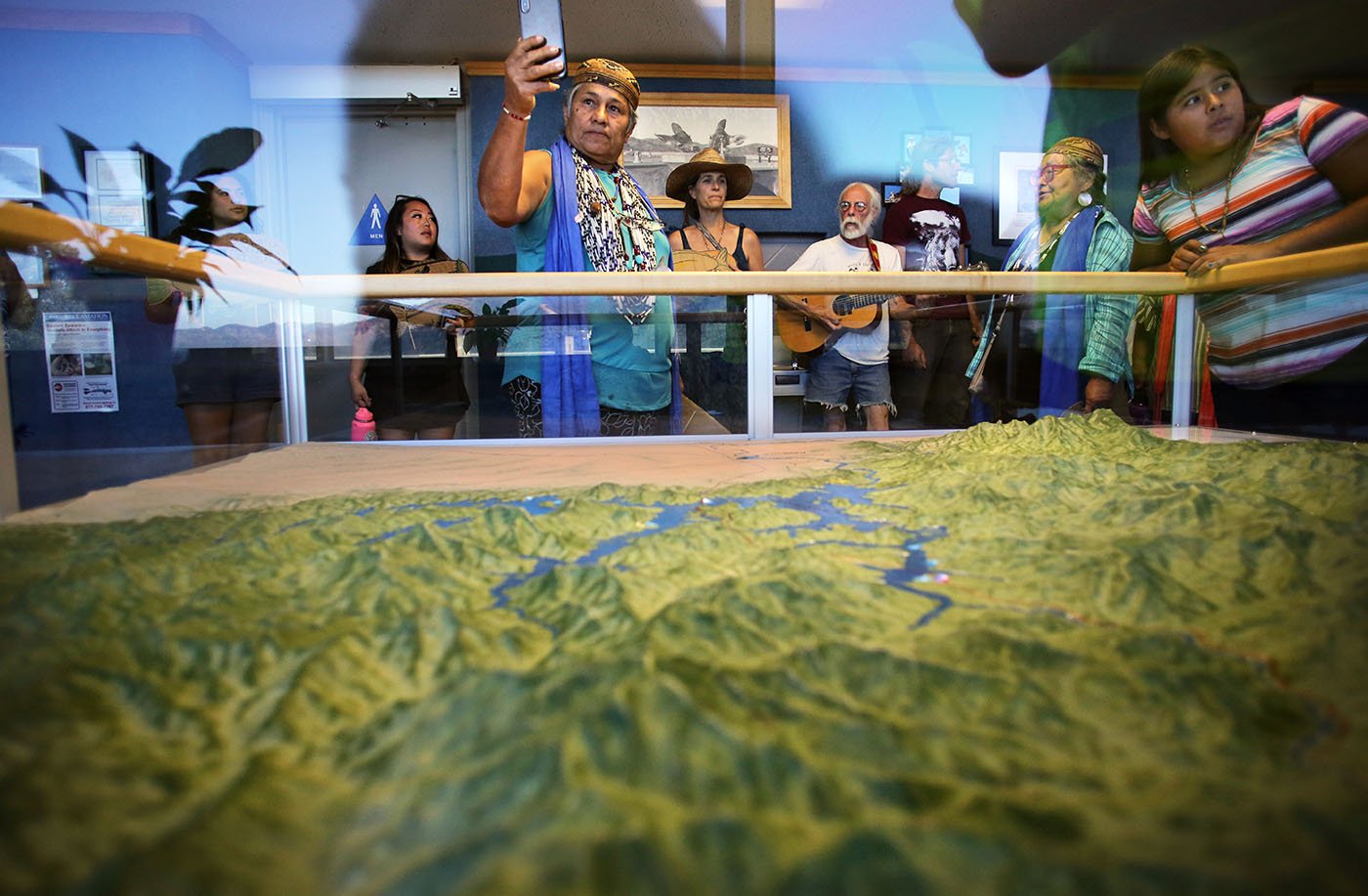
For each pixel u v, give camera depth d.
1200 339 1.32
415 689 0.38
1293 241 1.25
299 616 0.47
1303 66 3.13
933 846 0.24
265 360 1.22
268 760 0.31
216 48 2.83
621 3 2.69
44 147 2.71
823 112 3.12
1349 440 1.18
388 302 1.20
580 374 1.25
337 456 1.14
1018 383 1.32
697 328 1.24
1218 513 0.63
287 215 3.08
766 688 0.35
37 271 0.95
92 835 0.26
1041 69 3.16
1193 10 2.79
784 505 0.78
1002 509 0.73
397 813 0.27
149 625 0.45
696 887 0.23
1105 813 0.27
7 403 0.84
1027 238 1.64
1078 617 0.47
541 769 0.28
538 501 0.79
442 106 3.03
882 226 3.12
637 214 1.54
